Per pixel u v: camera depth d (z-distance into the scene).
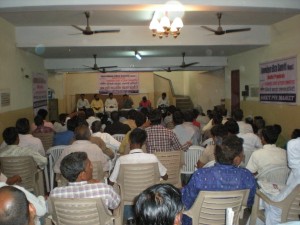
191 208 2.53
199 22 7.35
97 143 4.36
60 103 13.09
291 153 2.73
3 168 3.96
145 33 7.68
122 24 7.41
